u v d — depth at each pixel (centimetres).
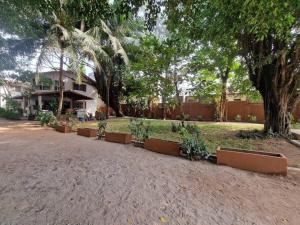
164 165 461
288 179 393
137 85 1453
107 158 511
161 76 1066
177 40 900
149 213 262
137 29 1673
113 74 1794
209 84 1316
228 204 291
